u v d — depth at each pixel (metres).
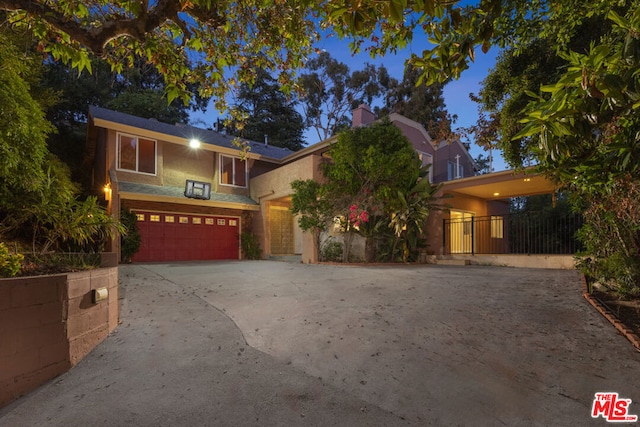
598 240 6.14
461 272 9.38
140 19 3.36
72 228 5.41
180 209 15.02
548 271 9.57
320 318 4.92
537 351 3.62
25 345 3.07
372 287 7.05
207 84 4.89
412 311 5.16
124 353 3.77
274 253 16.75
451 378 3.15
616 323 4.21
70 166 18.03
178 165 15.82
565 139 1.88
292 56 4.98
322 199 12.80
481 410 2.66
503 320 4.64
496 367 3.32
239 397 2.89
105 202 13.92
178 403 2.80
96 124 13.25
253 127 33.06
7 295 2.99
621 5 3.62
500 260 11.75
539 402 2.73
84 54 3.82
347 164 12.71
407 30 3.43
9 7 3.12
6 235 5.52
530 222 12.86
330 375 3.28
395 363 3.48
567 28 4.69
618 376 3.05
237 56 4.91
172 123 27.56
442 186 13.71
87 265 4.72
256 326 4.65
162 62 4.37
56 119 20.52
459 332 4.24
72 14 3.76
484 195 15.59
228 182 17.16
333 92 38.44
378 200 12.62
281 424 2.51
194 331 4.43
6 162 4.62
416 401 2.81
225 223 16.39
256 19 4.64
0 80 4.92
